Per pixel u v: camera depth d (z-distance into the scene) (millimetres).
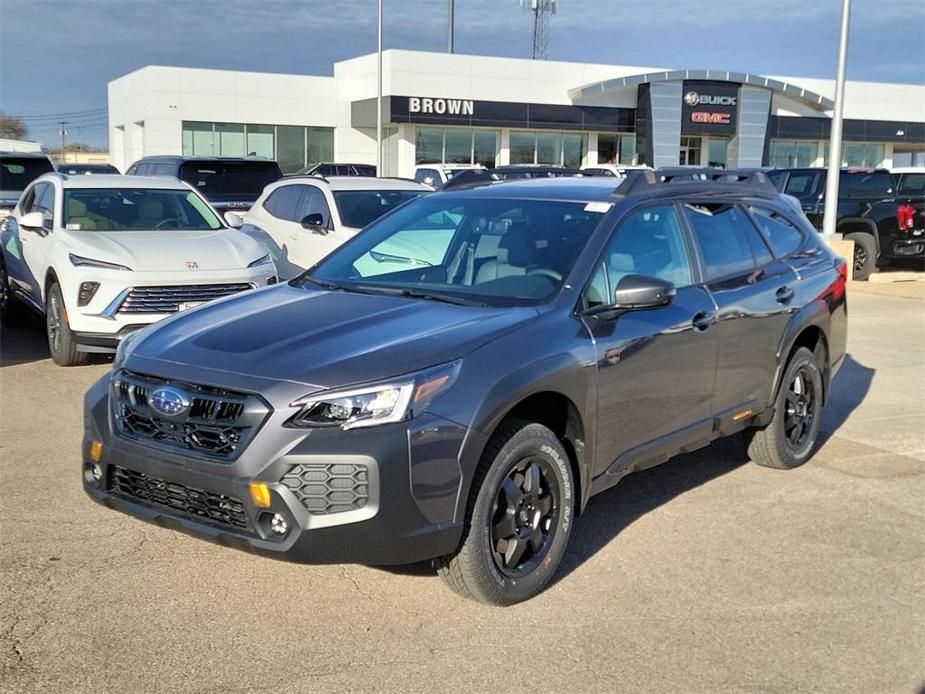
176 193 10023
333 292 4824
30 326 11094
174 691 3424
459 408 3748
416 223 5363
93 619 3936
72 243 8570
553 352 4148
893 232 17234
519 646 3811
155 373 3926
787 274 5949
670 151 45250
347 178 11883
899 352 10453
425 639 3846
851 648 3873
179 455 3775
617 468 4641
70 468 5809
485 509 3896
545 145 45844
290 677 3539
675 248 5180
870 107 50125
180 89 41906
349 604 4133
